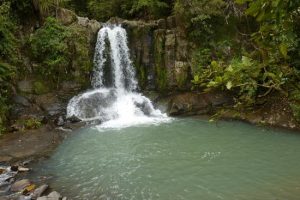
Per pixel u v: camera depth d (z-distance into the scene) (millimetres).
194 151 9812
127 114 13852
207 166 8711
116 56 15711
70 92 14273
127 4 18938
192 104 14008
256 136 11008
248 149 9867
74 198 7121
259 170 8383
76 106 13758
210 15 14836
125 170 8570
